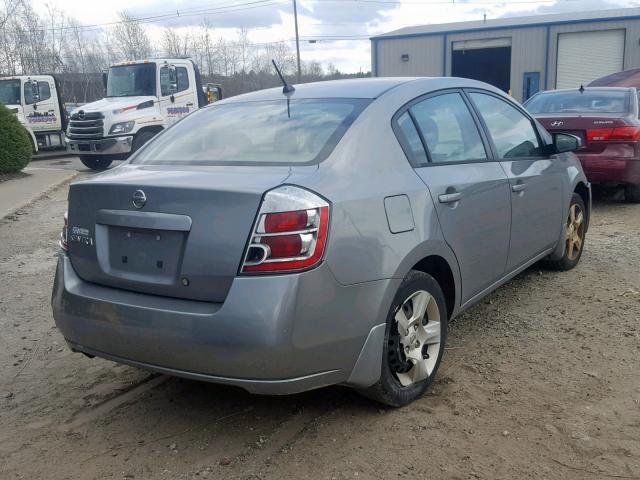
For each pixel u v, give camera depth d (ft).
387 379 10.54
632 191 28.27
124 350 9.98
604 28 105.70
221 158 11.13
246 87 140.67
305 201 9.17
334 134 10.80
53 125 68.59
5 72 138.72
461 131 13.21
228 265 9.08
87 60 165.17
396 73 126.82
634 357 12.85
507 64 118.01
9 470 9.84
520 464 9.40
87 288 10.56
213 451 10.14
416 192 10.99
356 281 9.63
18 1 139.74
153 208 9.73
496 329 14.58
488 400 11.30
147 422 11.17
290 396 11.78
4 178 45.27
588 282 17.56
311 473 9.41
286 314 8.86
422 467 9.42
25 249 24.50
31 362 13.94
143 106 52.47
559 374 12.21
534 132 16.31
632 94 28.81
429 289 11.34
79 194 10.77
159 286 9.70
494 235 13.33
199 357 9.19
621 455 9.55
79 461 10.03
